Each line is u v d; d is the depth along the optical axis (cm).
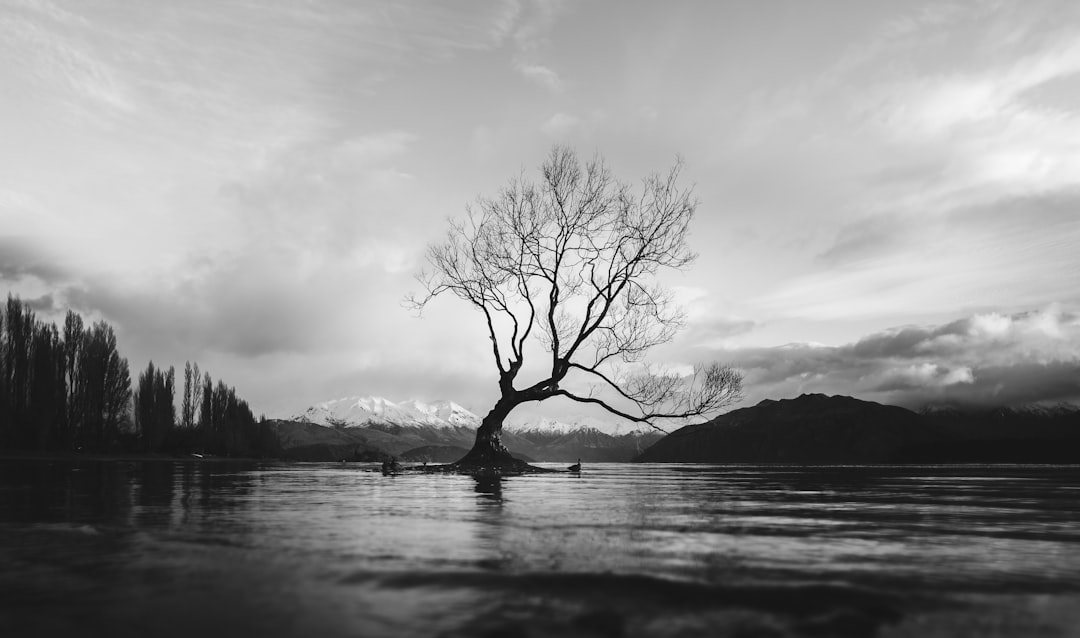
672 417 3031
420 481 2245
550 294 3131
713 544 646
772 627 366
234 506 1104
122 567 517
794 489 1856
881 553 598
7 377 7775
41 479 2294
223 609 397
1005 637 356
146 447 9962
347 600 416
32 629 363
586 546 626
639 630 359
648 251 3141
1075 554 599
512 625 366
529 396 3080
